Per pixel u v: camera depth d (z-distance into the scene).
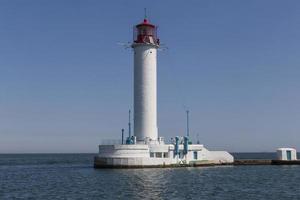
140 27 93.06
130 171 82.06
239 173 82.94
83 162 157.25
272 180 69.75
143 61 92.00
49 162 160.62
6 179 76.75
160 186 59.72
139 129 91.25
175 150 92.31
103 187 59.22
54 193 54.88
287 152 111.75
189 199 48.69
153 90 92.12
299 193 54.31
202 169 90.69
